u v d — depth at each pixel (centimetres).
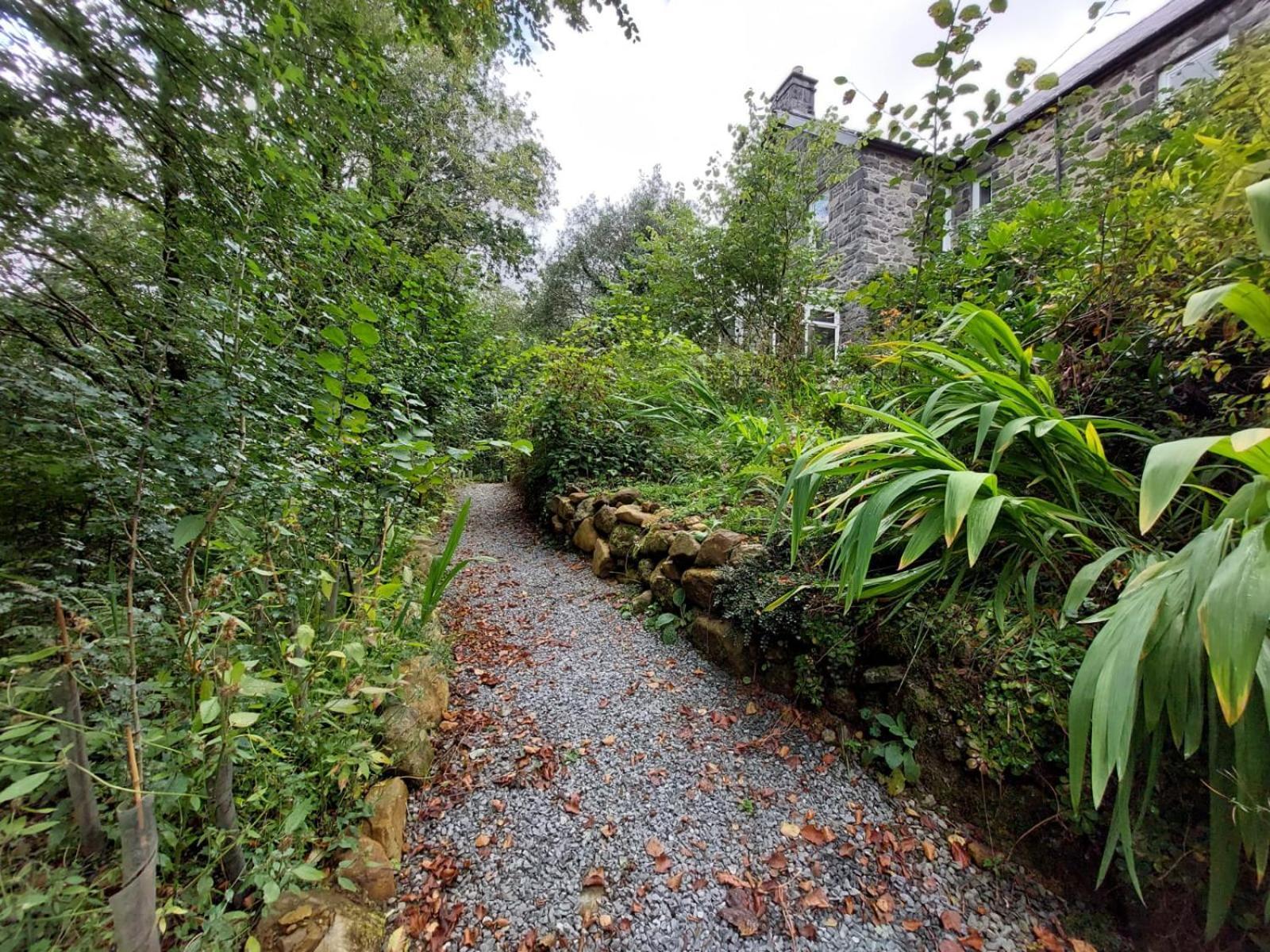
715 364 416
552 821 134
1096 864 106
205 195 129
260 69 123
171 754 93
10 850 75
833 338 531
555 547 366
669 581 243
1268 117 117
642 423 399
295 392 154
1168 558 114
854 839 126
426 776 147
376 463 156
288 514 134
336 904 100
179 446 111
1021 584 137
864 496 179
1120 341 161
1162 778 101
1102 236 174
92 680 86
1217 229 124
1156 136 186
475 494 570
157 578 98
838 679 158
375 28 172
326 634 141
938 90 197
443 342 373
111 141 109
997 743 122
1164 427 151
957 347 190
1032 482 149
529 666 209
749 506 248
